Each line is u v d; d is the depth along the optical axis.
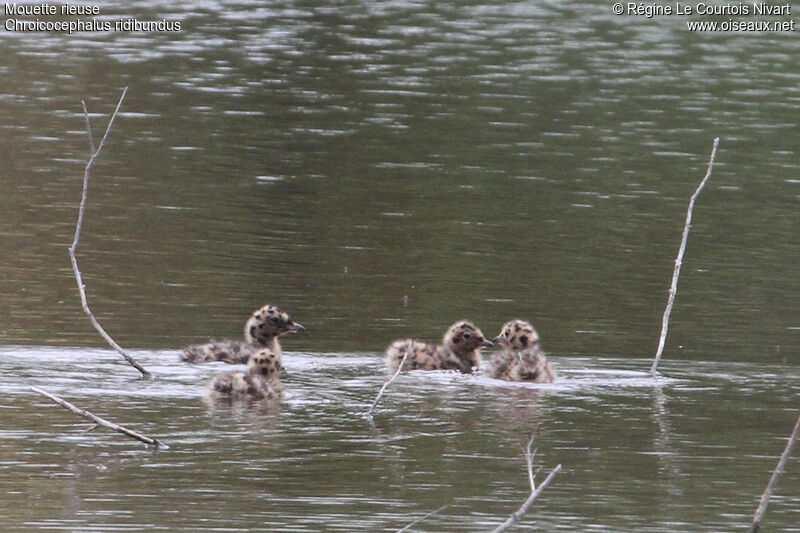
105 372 15.28
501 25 44.66
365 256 21.86
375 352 16.97
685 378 15.76
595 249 22.69
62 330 17.09
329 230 23.38
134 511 10.53
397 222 24.05
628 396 14.86
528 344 17.08
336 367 16.14
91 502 10.70
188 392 14.51
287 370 15.88
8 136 29.03
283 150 29.19
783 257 22.45
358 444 12.66
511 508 10.91
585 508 10.96
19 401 13.80
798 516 10.91
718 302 19.80
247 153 28.83
